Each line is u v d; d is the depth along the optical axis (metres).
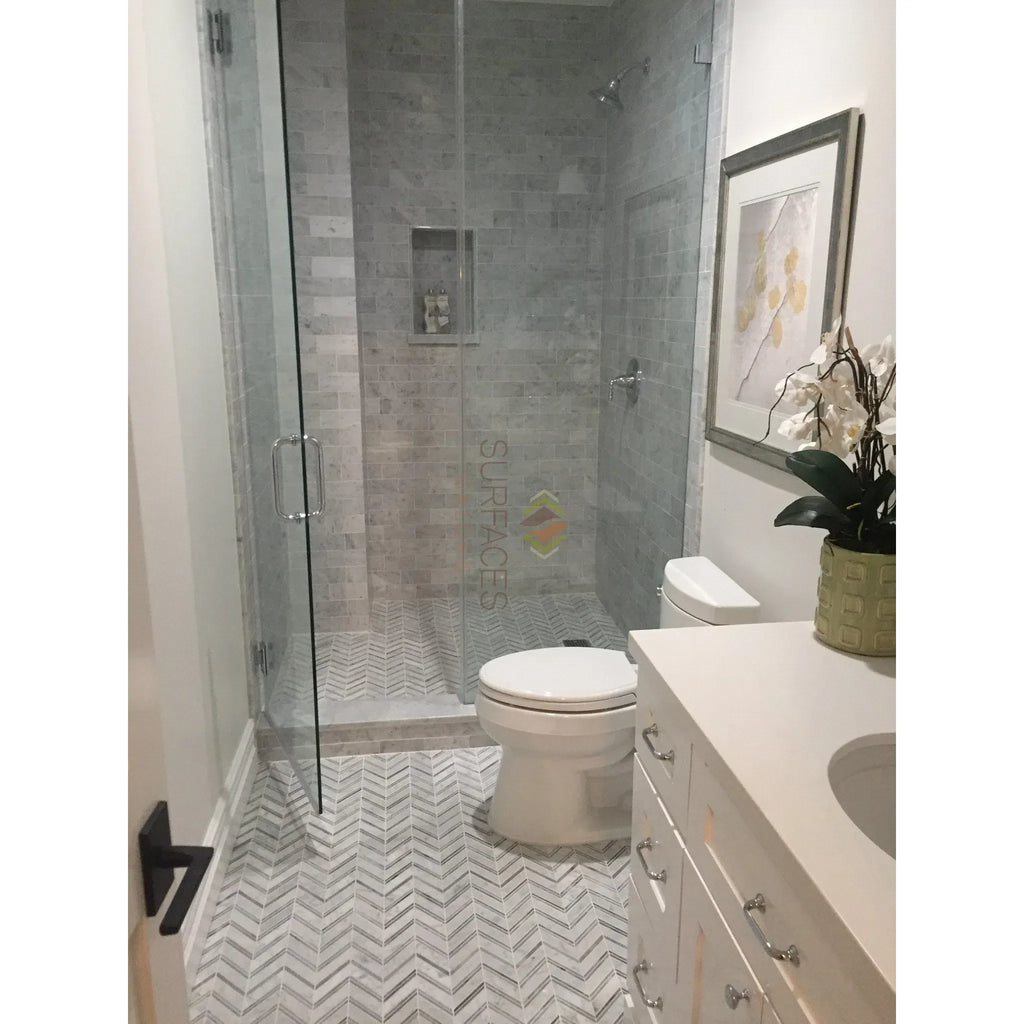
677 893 1.34
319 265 3.26
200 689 2.07
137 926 0.69
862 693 1.29
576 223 2.98
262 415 2.45
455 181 3.46
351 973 1.84
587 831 2.30
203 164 2.24
